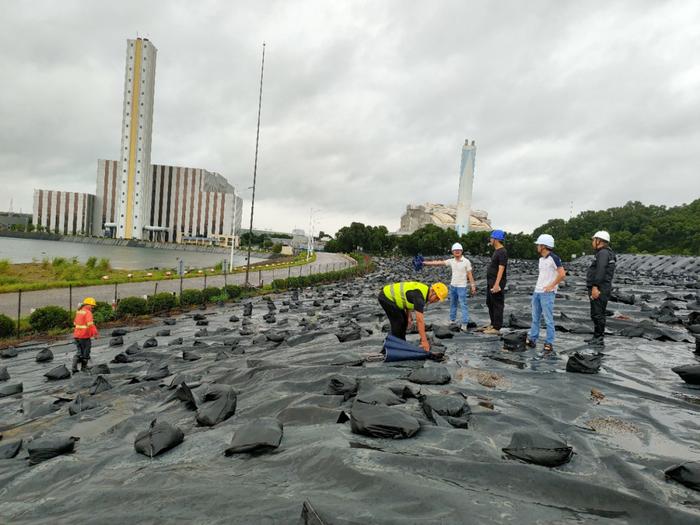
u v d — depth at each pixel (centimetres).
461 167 17625
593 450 363
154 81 15350
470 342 846
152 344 1239
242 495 285
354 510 252
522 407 470
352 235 13112
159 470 362
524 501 269
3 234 18812
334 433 385
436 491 270
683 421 437
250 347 1071
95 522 274
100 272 4272
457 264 1034
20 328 1627
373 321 1421
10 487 383
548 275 754
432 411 426
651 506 261
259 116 3244
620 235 11306
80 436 520
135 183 15462
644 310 1299
